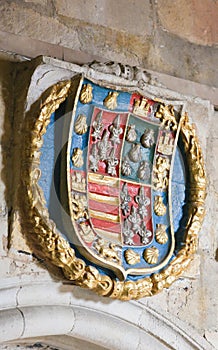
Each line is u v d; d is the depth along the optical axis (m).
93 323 4.67
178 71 5.27
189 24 5.39
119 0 5.14
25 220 4.50
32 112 4.57
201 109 5.20
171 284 4.86
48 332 4.55
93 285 4.58
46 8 4.86
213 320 5.10
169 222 4.88
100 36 5.03
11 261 4.49
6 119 4.59
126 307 4.79
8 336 4.41
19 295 4.47
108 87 4.74
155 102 4.89
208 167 5.26
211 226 5.21
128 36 5.13
